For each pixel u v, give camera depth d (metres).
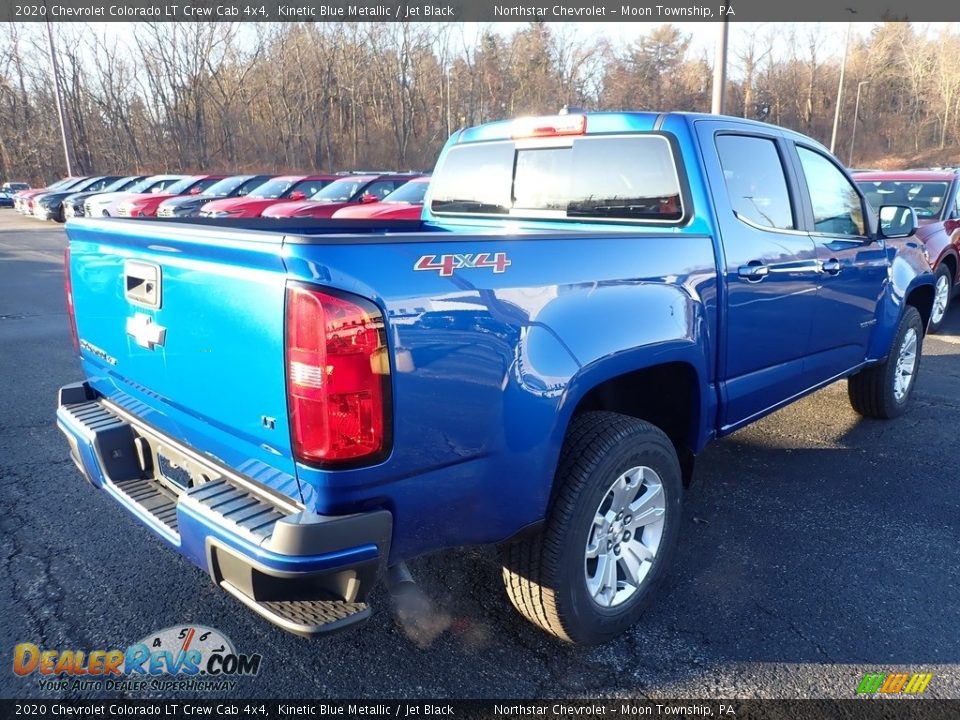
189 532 2.26
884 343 5.01
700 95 70.81
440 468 2.23
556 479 2.66
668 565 3.13
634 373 3.12
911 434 5.24
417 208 12.29
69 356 7.30
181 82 53.75
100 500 4.07
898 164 72.19
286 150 59.44
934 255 8.01
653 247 2.95
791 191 3.94
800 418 5.59
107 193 21.16
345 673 2.74
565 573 2.63
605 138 3.67
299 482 2.12
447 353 2.18
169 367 2.54
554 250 2.52
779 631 2.97
